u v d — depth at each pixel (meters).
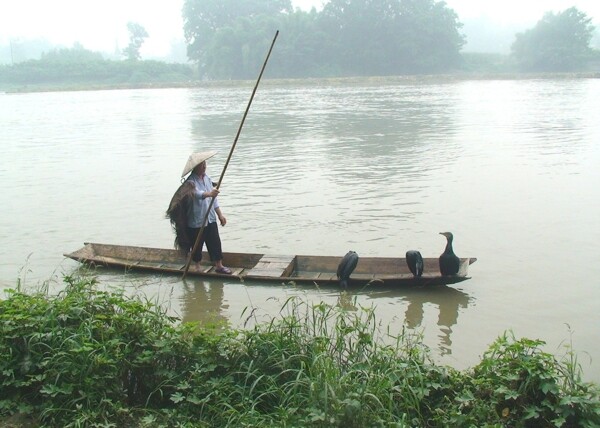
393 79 78.69
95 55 111.69
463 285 8.55
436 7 89.06
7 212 13.15
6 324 5.54
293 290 8.53
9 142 25.58
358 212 12.25
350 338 5.80
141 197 14.27
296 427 4.64
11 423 4.96
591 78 74.31
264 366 5.42
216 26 98.94
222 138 24.77
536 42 89.69
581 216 11.58
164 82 91.88
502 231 10.80
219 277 8.99
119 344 5.47
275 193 14.10
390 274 8.87
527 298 8.02
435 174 15.80
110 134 27.55
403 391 5.00
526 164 16.84
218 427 4.91
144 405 5.32
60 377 5.19
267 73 88.25
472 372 5.60
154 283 8.90
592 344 6.73
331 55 88.38
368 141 22.44
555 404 4.80
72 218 12.55
